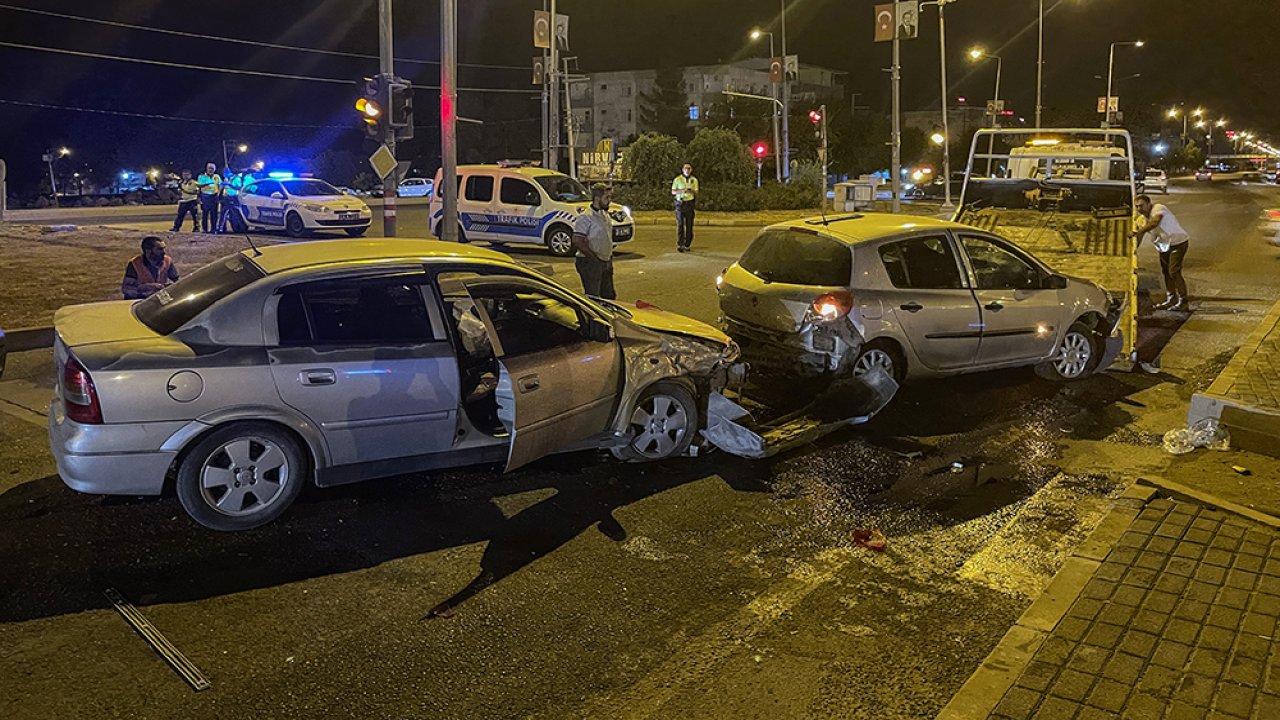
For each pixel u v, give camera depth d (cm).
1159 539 506
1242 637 399
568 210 1927
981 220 1235
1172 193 5247
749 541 541
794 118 6203
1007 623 447
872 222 838
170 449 502
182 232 2336
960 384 905
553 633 433
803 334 767
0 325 1052
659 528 556
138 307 574
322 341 540
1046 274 878
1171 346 1105
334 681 389
